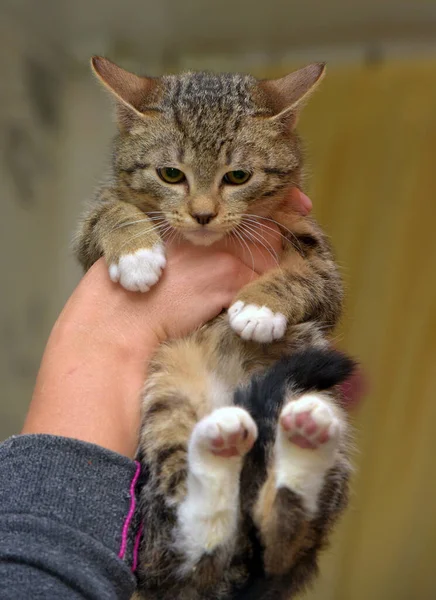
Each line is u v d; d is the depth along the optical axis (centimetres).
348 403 46
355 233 73
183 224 47
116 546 36
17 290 73
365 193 73
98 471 37
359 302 73
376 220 73
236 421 39
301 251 49
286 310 46
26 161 73
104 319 44
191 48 78
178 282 45
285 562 40
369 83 73
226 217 47
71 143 79
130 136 48
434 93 72
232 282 46
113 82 48
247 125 47
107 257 46
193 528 40
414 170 72
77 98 79
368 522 73
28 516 35
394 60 73
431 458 72
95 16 69
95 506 36
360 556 72
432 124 72
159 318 45
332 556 73
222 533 40
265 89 49
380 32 72
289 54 77
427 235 72
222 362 46
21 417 75
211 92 48
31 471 36
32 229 75
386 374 73
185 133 47
